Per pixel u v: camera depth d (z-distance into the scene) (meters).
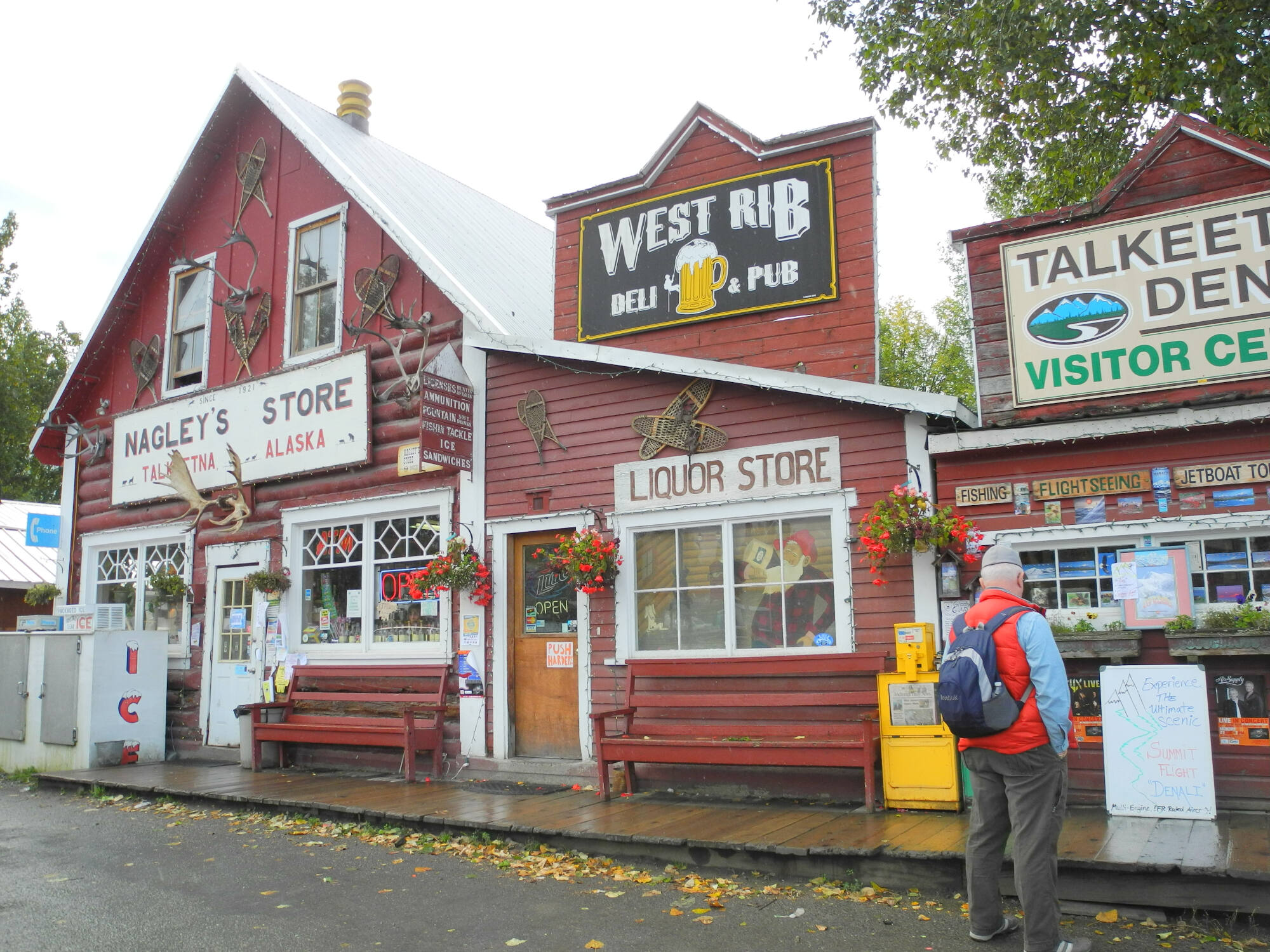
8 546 19.84
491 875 6.16
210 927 5.31
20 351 29.08
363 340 11.16
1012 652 4.49
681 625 8.61
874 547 7.32
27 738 11.55
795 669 7.75
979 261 7.52
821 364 8.60
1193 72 10.88
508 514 9.63
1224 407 6.53
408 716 9.23
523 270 12.55
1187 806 6.07
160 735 11.62
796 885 5.70
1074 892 5.13
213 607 12.08
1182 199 6.89
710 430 8.55
